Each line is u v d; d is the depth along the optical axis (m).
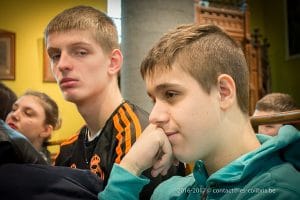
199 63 0.68
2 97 1.15
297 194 0.58
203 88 0.67
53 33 1.07
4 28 3.91
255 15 5.76
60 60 1.06
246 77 0.74
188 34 0.71
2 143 0.88
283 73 5.62
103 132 1.13
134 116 1.10
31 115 1.74
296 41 5.43
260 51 4.99
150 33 2.75
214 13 4.66
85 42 1.05
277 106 1.83
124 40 2.85
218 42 0.71
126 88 2.81
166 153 0.73
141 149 0.76
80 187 0.85
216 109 0.68
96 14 1.10
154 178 0.95
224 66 0.70
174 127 0.68
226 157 0.70
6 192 0.83
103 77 1.10
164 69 0.69
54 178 0.85
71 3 4.15
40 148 1.82
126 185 0.75
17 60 3.94
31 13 4.02
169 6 2.75
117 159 1.02
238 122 0.70
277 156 0.67
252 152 0.68
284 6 5.54
